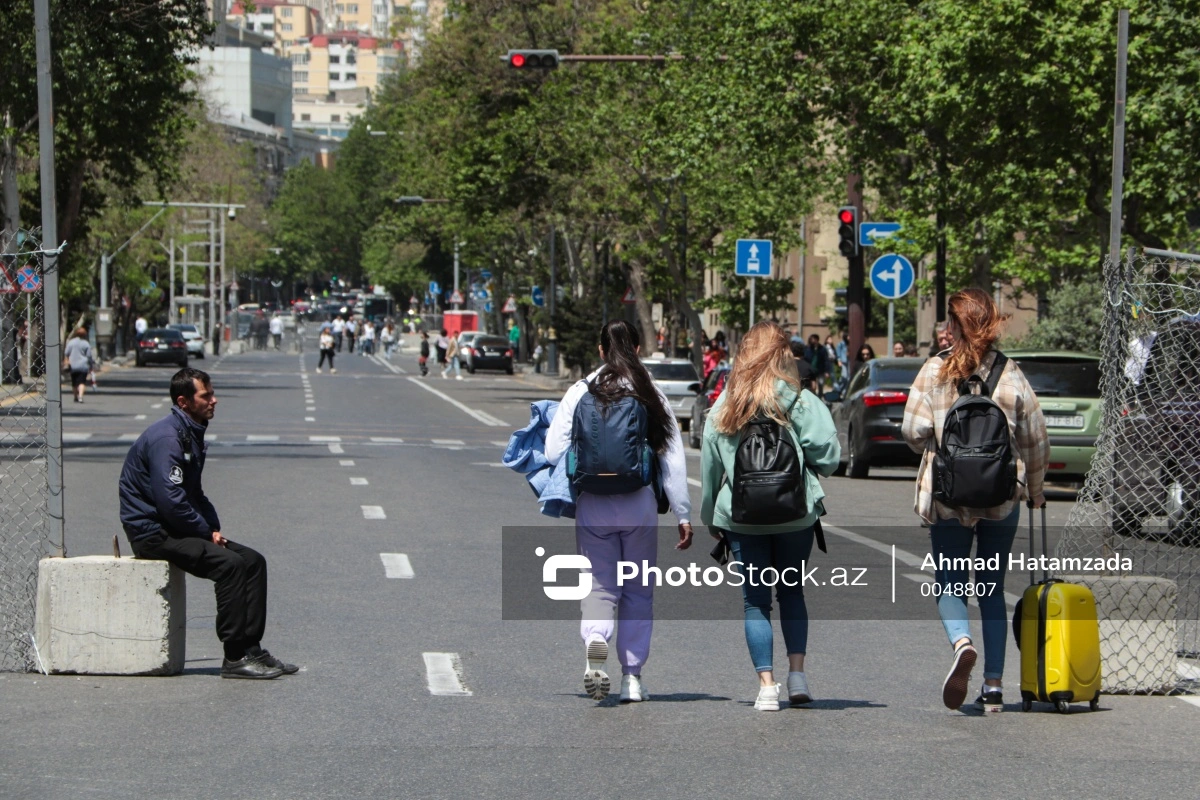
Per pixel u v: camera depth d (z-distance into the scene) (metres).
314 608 23.05
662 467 16.88
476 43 97.50
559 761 14.32
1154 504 20.88
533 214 102.81
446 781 13.60
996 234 50.81
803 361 27.64
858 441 47.19
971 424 15.67
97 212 105.50
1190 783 13.64
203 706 16.64
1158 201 47.53
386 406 87.94
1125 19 35.66
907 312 125.25
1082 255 53.34
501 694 17.36
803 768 14.10
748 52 59.50
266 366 157.75
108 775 13.77
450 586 25.19
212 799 13.01
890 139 58.31
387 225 159.12
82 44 70.06
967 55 46.91
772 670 17.38
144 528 18.23
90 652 18.27
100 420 69.94
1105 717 16.34
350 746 14.89
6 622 20.00
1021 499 16.44
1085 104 45.31
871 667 19.17
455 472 46.88
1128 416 20.64
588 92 88.81
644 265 97.31
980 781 13.65
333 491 40.44
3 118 75.81
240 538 30.89
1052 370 41.31
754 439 15.94
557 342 124.56
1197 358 21.36
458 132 101.44
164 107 85.56
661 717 16.22
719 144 67.25
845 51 57.38
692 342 89.56
